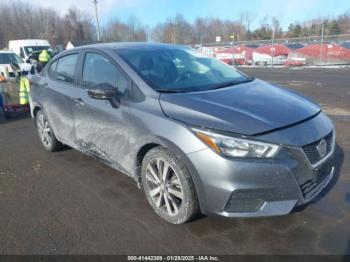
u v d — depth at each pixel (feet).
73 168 15.56
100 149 13.17
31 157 17.31
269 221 10.55
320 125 10.09
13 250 9.74
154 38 212.84
